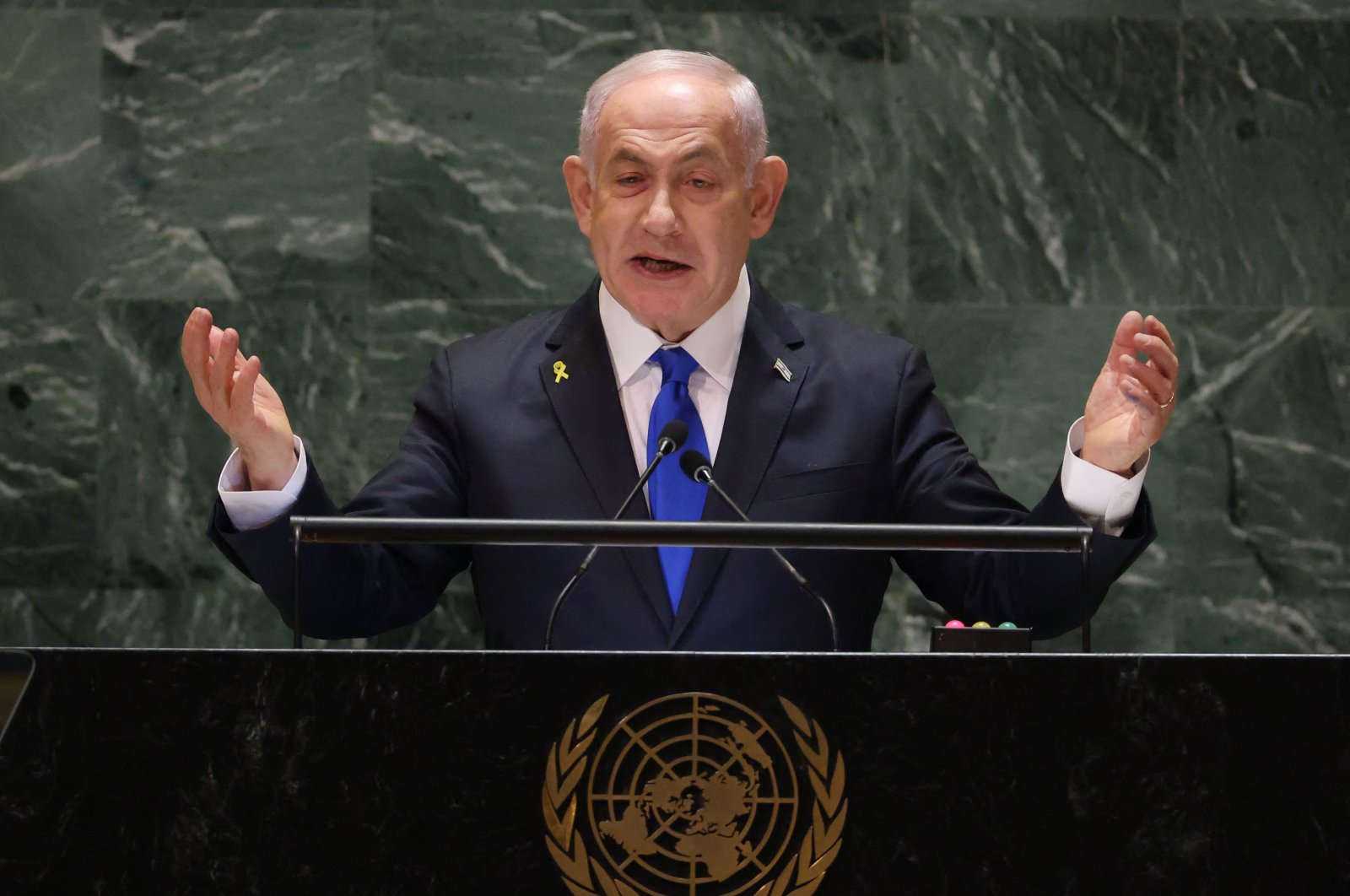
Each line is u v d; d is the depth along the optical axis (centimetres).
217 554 2072
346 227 2094
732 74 1077
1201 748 691
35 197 2077
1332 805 689
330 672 689
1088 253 2106
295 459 903
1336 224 2109
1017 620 999
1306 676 695
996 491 1048
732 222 1035
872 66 2108
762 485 1045
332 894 678
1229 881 686
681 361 1075
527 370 1104
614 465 1051
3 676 686
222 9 2091
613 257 1035
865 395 1091
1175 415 2103
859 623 1035
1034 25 2116
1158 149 2112
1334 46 2112
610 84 1072
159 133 2083
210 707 686
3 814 679
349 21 2098
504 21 2105
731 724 689
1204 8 2117
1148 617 2091
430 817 682
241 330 2080
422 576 1034
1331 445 2098
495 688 690
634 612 1012
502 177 2100
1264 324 2105
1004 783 689
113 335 2075
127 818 680
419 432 1094
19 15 2081
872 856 685
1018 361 2103
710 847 682
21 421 2067
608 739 686
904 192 2106
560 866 679
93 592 2062
